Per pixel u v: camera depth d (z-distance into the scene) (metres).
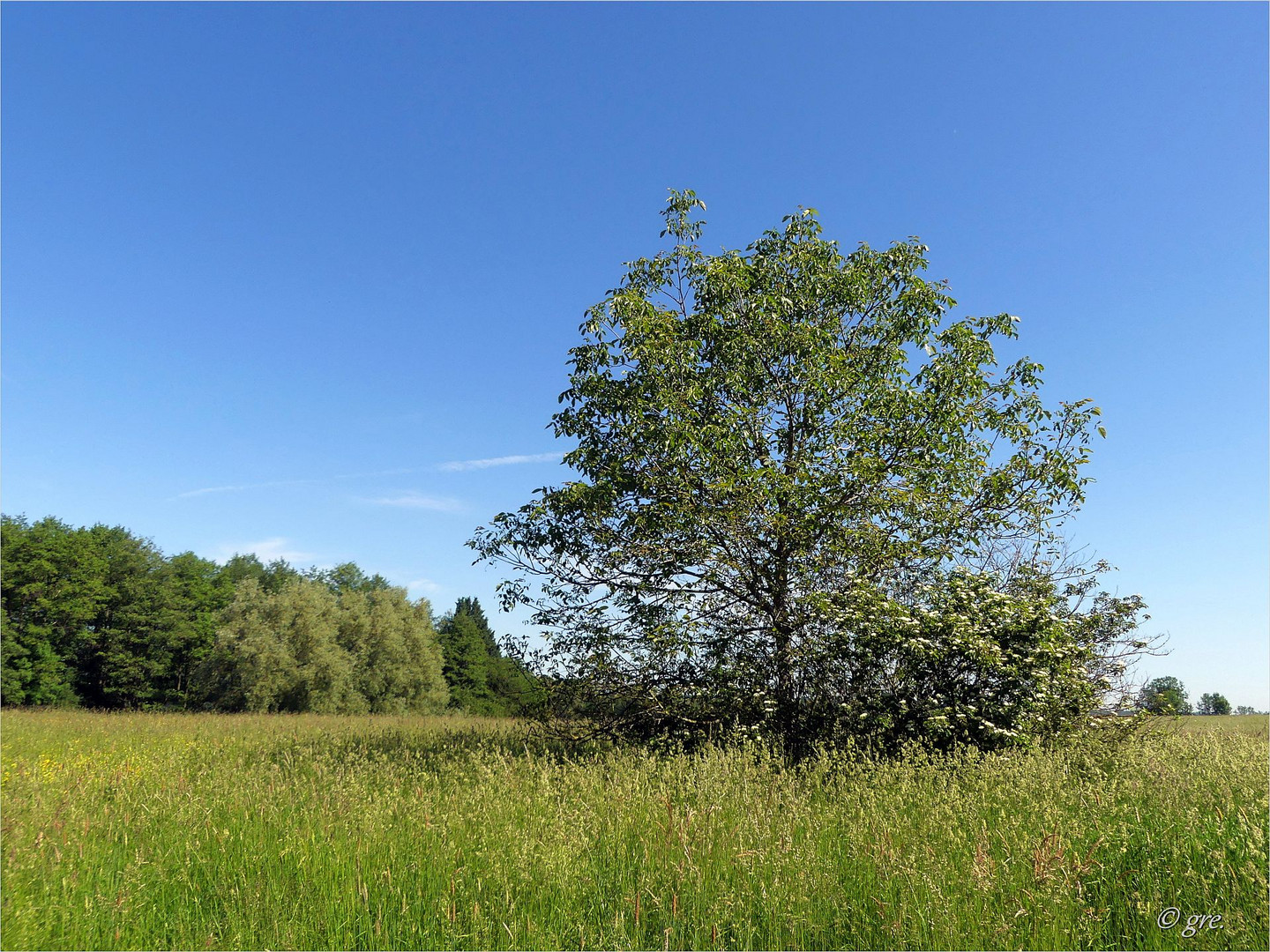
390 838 5.43
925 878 4.37
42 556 52.81
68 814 6.26
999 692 9.12
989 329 11.36
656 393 10.89
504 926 4.01
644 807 6.02
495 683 61.97
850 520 10.41
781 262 11.89
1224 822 4.85
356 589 76.31
